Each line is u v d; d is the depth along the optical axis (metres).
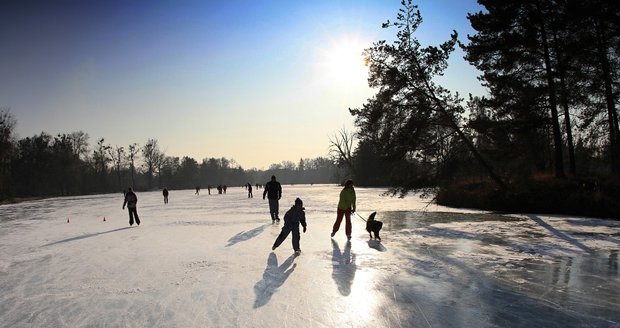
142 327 5.87
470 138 25.89
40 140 99.31
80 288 8.02
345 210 13.58
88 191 108.94
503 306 6.71
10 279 8.93
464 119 25.05
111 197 68.38
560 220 17.97
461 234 14.30
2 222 24.14
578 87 24.98
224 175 185.75
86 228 18.91
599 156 33.38
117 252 11.88
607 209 19.34
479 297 7.18
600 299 7.05
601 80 24.88
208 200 43.84
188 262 10.15
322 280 8.28
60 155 100.75
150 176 129.12
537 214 21.20
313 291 7.54
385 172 26.05
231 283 8.12
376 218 20.05
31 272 9.57
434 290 7.58
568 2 23.31
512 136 26.39
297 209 11.34
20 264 10.56
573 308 6.62
